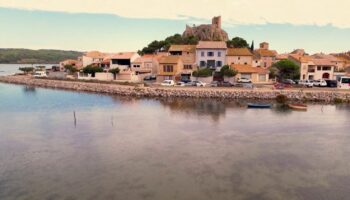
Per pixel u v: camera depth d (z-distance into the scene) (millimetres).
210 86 81938
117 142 34781
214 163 27984
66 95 78688
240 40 137250
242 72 89000
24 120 46906
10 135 37719
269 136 37688
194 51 105750
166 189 22469
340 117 50156
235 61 99438
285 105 62594
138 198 21062
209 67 96562
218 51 97562
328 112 54906
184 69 96812
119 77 103500
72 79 105938
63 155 30125
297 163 28094
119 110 56531
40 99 71125
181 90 74500
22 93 82875
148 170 26188
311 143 34688
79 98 73125
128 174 25297
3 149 32000
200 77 90000
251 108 58812
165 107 59969
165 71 93375
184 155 30203
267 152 31297
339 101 66938
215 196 21406
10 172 25750
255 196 21453
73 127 42344
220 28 178250
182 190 22312
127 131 40125
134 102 66750
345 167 27141
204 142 34875
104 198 21062
